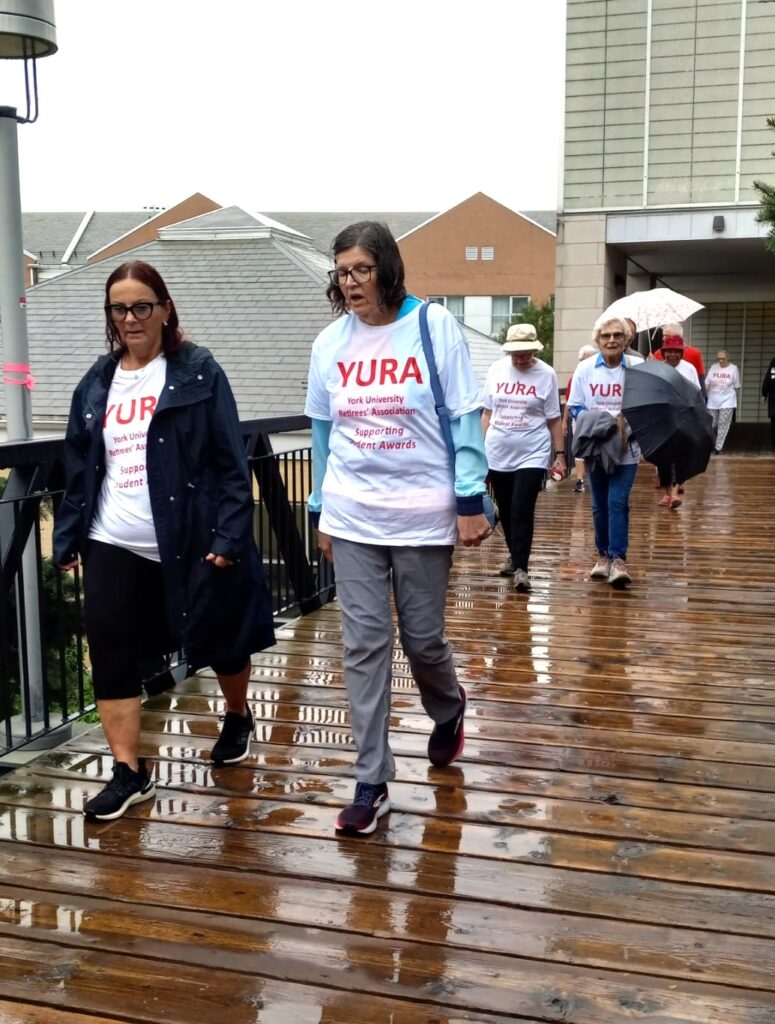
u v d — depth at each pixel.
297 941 2.26
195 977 2.13
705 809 2.92
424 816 2.88
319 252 23.95
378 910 2.38
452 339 2.69
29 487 3.51
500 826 2.81
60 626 3.67
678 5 13.41
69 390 16.94
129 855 2.66
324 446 2.91
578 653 4.52
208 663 2.94
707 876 2.53
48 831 2.80
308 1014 2.01
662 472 5.68
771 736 3.49
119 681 2.87
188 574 2.79
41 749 3.55
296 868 2.58
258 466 4.82
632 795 3.01
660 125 13.73
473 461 2.71
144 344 2.72
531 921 2.33
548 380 5.59
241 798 3.01
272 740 3.48
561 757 3.31
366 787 2.79
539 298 46.09
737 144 13.49
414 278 47.12
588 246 14.23
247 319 18.42
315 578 5.54
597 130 13.96
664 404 5.48
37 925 2.33
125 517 2.76
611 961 2.18
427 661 2.92
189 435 2.74
